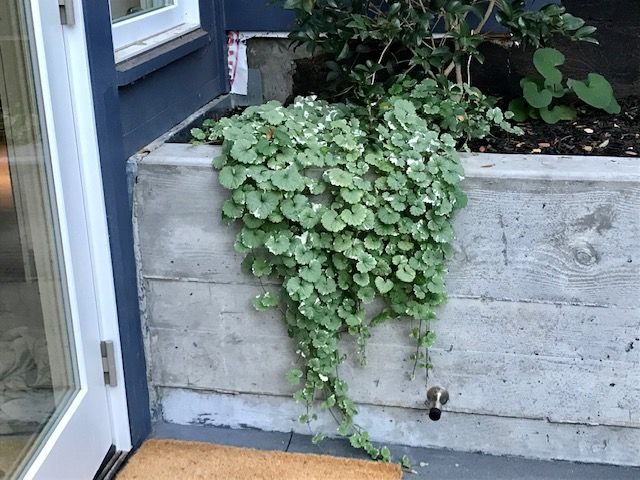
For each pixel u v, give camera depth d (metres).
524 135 2.25
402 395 2.08
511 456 2.09
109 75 1.85
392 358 2.05
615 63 2.58
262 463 2.04
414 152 1.86
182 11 2.52
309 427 2.18
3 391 1.65
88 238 1.87
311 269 1.91
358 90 2.29
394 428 2.13
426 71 2.23
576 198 1.83
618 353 1.93
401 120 1.92
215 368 2.16
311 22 2.26
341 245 1.89
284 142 1.88
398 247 1.90
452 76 2.62
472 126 2.10
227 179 1.88
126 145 1.99
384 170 1.86
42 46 1.62
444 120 2.07
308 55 2.72
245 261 1.99
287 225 1.92
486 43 2.57
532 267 1.90
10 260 1.67
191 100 2.46
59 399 1.84
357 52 2.47
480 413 2.06
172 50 2.23
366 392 2.10
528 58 2.57
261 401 2.18
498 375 2.01
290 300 2.00
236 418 2.21
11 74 1.65
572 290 1.90
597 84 2.36
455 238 1.91
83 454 1.87
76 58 1.75
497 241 1.90
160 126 2.21
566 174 1.82
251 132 1.94
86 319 1.87
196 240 2.02
